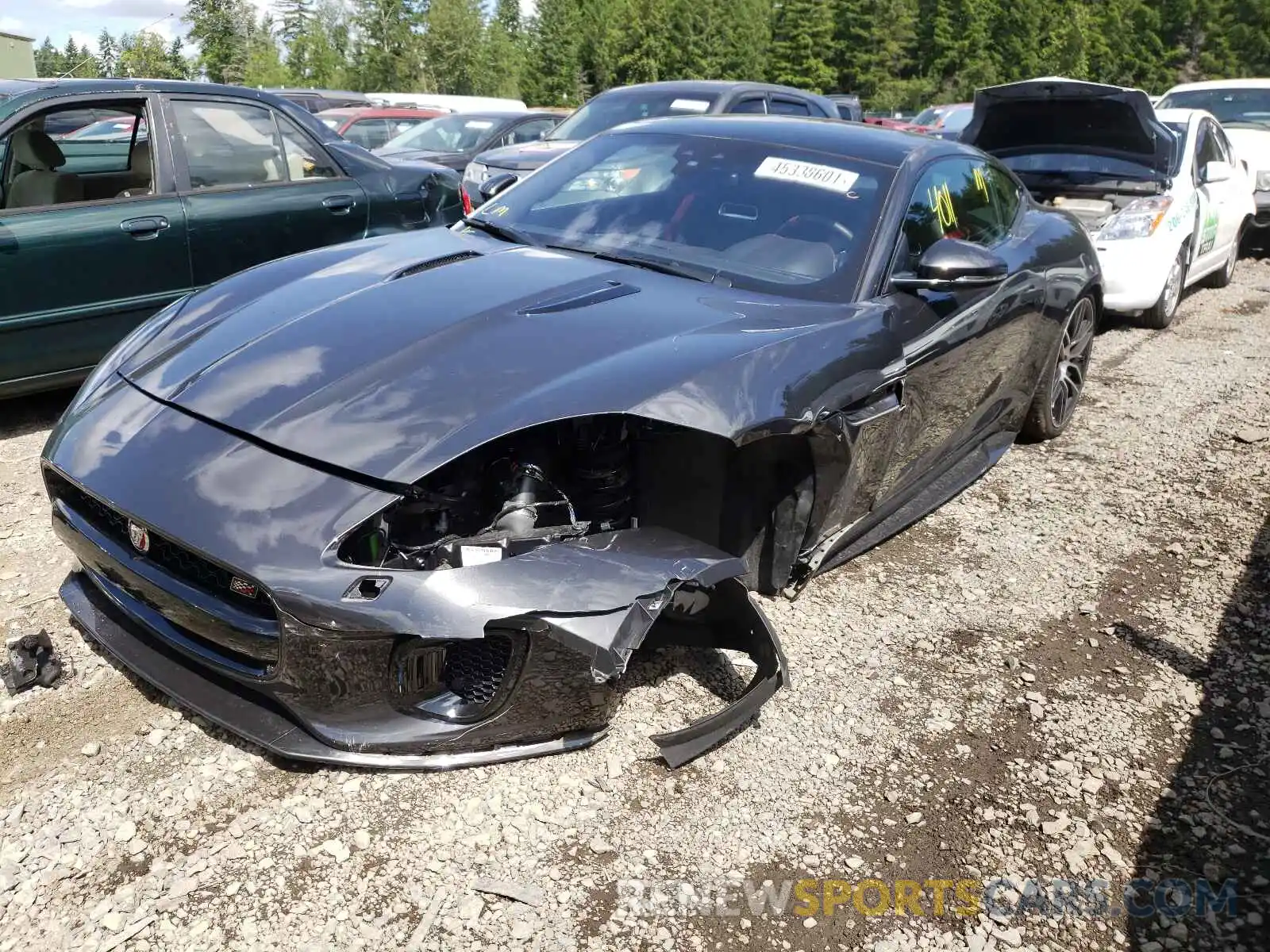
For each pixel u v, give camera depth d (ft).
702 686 9.43
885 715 9.33
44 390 14.70
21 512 12.34
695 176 11.94
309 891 6.90
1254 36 247.09
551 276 9.98
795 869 7.45
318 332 8.77
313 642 6.96
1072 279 15.20
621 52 226.58
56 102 14.97
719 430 8.12
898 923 7.07
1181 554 13.02
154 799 7.62
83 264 14.48
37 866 6.97
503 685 7.37
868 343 9.87
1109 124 23.47
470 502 7.75
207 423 7.98
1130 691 9.99
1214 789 8.64
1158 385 20.26
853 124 13.33
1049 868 7.67
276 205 16.85
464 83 215.31
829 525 10.11
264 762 8.06
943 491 13.00
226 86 16.79
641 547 7.89
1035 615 11.33
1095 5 260.21
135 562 7.76
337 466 7.30
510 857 7.31
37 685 8.84
